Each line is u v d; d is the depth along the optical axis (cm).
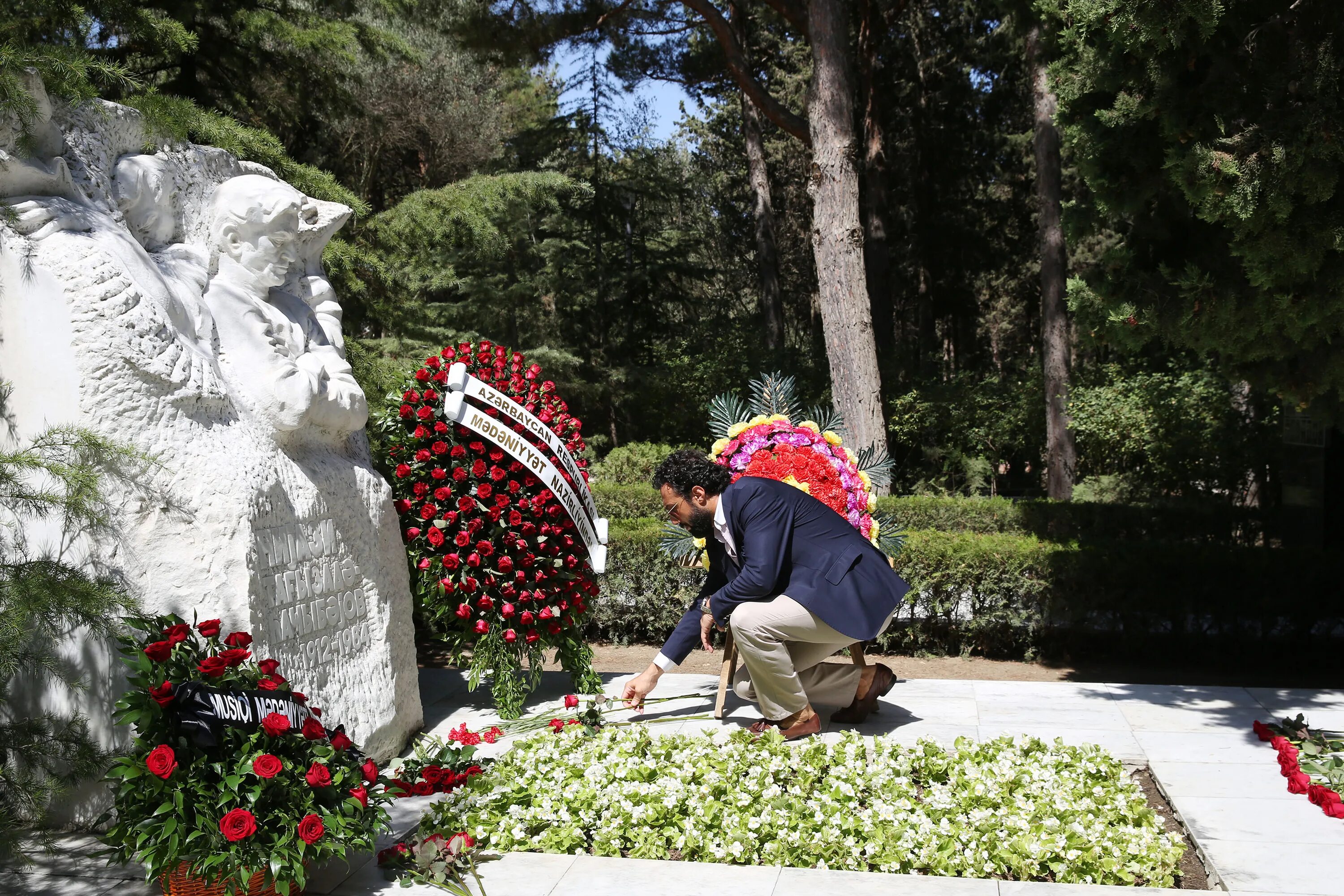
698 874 325
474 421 488
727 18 2069
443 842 330
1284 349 559
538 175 1101
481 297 1864
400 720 457
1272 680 704
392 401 527
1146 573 732
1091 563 737
